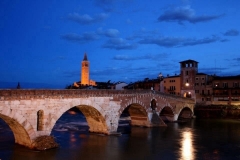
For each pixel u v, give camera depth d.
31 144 42.91
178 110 88.25
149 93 73.00
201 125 78.44
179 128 72.12
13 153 41.00
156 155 43.88
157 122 74.38
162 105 79.19
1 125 66.75
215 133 64.56
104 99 56.47
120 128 70.19
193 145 51.28
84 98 51.22
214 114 97.75
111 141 53.09
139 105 69.75
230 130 69.19
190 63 112.56
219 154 44.97
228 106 100.56
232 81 110.12
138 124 75.31
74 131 62.50
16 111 39.72
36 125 42.78
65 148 46.12
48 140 44.19
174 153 45.25
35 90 42.28
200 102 113.00
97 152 44.66
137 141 54.12
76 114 107.12
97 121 58.97
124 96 62.66
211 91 111.88
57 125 71.62
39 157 40.00
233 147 49.88
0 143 46.62
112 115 58.81
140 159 41.47
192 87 111.31
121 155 43.41
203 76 113.50
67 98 47.62
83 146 48.28
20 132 43.41
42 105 43.47
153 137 58.59
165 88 122.81
